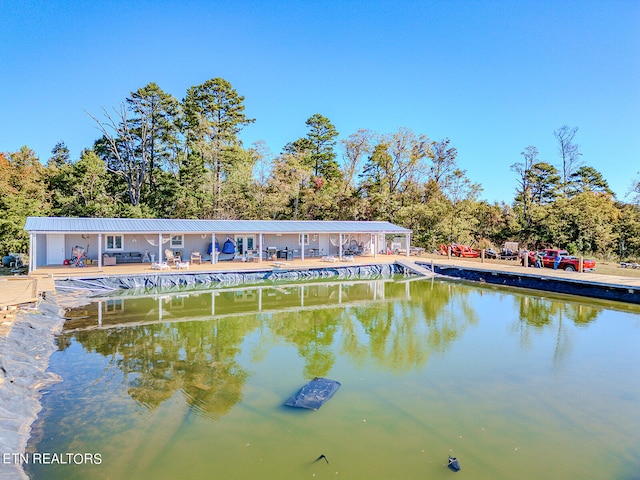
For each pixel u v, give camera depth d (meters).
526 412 6.98
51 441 5.83
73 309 14.44
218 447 5.74
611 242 29.83
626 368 9.23
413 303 16.95
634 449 5.83
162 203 35.34
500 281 21.50
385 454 5.61
